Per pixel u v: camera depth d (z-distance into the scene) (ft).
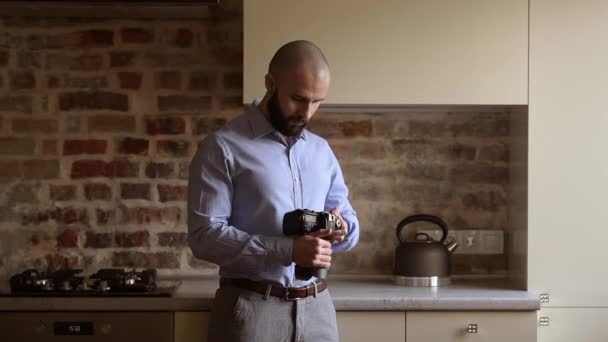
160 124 11.27
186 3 10.20
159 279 11.21
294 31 10.05
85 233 11.28
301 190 8.31
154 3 10.19
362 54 10.05
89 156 11.25
